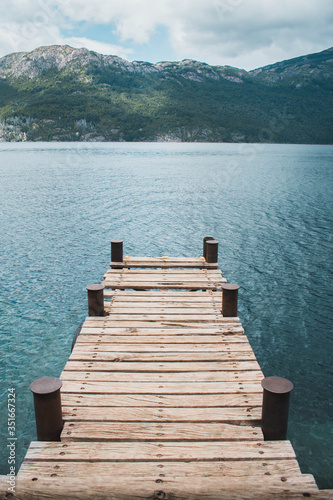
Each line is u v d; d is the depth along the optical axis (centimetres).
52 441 433
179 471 382
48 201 3266
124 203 3250
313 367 925
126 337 704
